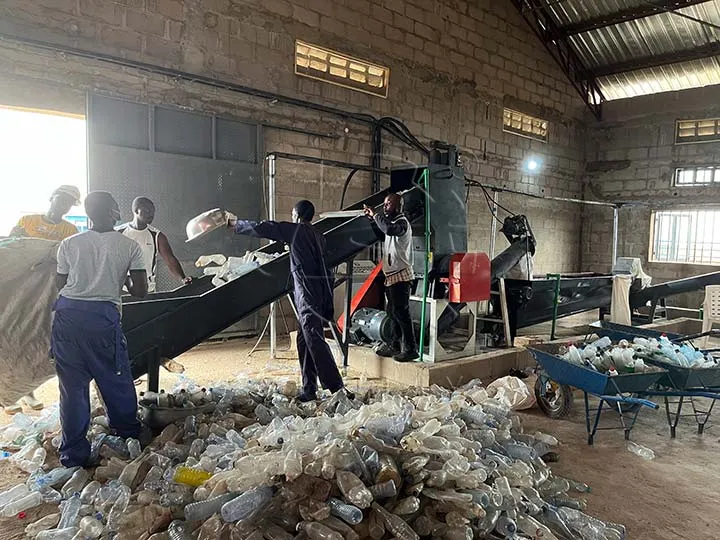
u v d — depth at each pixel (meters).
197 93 5.98
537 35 10.16
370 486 2.17
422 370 4.50
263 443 2.50
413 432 2.62
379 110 7.76
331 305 3.90
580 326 7.98
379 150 7.70
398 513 2.13
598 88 11.25
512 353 5.29
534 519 2.33
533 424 3.90
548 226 10.85
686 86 10.34
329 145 7.21
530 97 10.17
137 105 5.57
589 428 3.60
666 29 9.34
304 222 3.85
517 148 10.03
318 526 1.98
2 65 4.78
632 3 9.09
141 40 5.54
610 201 11.11
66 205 3.79
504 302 5.74
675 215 10.25
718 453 3.39
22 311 2.95
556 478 2.86
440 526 2.11
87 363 2.70
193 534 2.04
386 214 4.39
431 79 8.41
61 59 5.07
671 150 10.23
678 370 3.67
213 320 3.63
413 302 5.11
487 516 2.17
